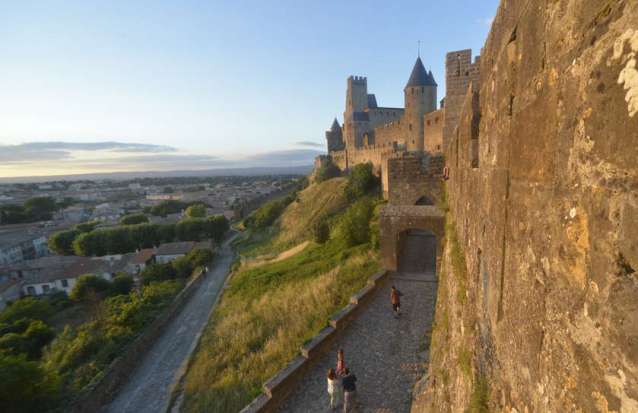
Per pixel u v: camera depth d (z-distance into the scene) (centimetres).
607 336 130
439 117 4000
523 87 237
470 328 461
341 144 8419
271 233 5188
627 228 116
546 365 193
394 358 1028
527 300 227
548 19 188
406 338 1113
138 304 2500
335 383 876
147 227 6000
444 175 1580
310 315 1502
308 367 1036
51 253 6988
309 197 5600
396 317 1235
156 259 5109
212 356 1636
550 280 187
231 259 4662
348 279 1670
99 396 1512
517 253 251
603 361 133
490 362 337
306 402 930
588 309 145
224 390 1257
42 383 1362
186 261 4228
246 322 1823
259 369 1282
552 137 185
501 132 302
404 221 1558
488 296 354
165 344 2094
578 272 155
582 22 147
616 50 121
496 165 323
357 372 988
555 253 180
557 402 177
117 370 1694
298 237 4109
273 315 1727
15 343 2256
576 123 155
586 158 145
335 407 887
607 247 129
